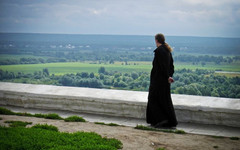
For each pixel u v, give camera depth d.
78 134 4.81
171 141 4.84
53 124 5.80
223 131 5.55
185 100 6.55
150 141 4.79
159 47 5.91
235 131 5.54
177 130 5.51
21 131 4.84
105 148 4.17
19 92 7.91
